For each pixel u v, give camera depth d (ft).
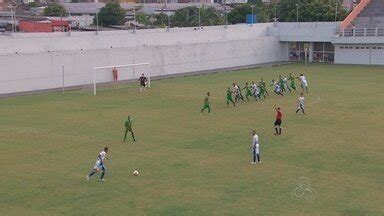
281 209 75.87
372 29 286.46
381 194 81.66
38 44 217.36
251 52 296.71
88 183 89.10
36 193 84.23
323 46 304.09
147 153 108.27
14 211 76.38
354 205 77.10
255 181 88.84
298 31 305.73
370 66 277.23
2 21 379.35
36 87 208.74
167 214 74.38
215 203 78.64
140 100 178.29
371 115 145.89
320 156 104.27
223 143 116.26
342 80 221.05
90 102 175.42
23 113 156.04
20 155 108.06
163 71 252.62
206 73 256.52
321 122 137.59
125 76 237.66
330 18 374.02
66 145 116.06
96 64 226.38
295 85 207.41
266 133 125.59
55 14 499.51
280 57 316.40
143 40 253.85
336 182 87.76
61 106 167.73
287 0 431.02
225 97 181.98
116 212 75.46
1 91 198.70
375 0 313.12
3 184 88.94
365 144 113.39
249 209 76.02
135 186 87.10
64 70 216.54
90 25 436.35
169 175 92.84
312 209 75.77
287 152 107.55
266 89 198.90
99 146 114.83
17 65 202.18
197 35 277.03
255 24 311.06
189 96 185.26
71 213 75.31
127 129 119.34
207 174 93.15
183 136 123.65
